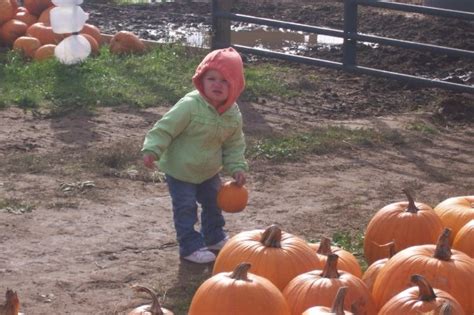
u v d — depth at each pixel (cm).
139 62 1539
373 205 949
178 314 687
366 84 1499
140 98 1325
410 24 1966
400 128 1245
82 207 906
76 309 690
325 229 877
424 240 718
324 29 1505
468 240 687
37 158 1046
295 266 623
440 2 2017
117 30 1969
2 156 1052
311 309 529
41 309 687
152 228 859
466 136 1242
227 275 571
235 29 2045
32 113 1233
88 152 1074
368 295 588
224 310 552
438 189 1013
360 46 1778
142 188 970
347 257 650
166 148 775
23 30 1647
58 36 1596
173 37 1853
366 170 1070
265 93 1401
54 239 823
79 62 1488
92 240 823
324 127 1230
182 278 752
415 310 539
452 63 1661
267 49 1777
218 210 808
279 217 902
